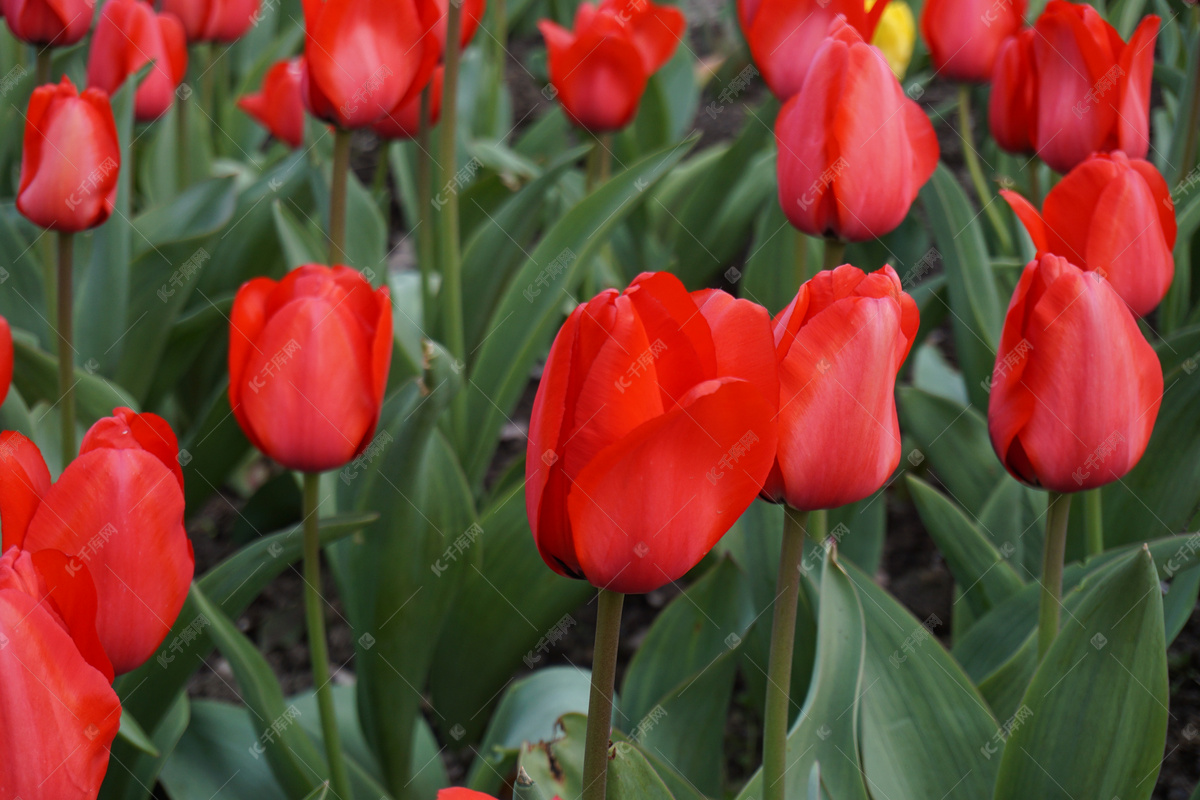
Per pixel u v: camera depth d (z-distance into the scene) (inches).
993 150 71.3
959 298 50.5
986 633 45.8
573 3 105.0
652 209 81.5
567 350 37.1
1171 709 49.8
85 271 58.3
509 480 52.1
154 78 57.6
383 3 46.8
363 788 46.6
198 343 58.2
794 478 38.7
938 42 52.2
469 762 50.8
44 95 45.4
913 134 45.6
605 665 38.1
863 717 42.1
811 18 49.1
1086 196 43.5
